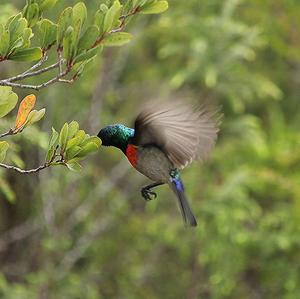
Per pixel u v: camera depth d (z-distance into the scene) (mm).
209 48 12984
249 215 12961
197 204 12641
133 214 14875
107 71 13164
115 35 4859
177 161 5211
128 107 13906
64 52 4758
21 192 13523
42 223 13203
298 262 12727
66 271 12914
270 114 15102
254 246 12602
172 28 13461
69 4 11586
